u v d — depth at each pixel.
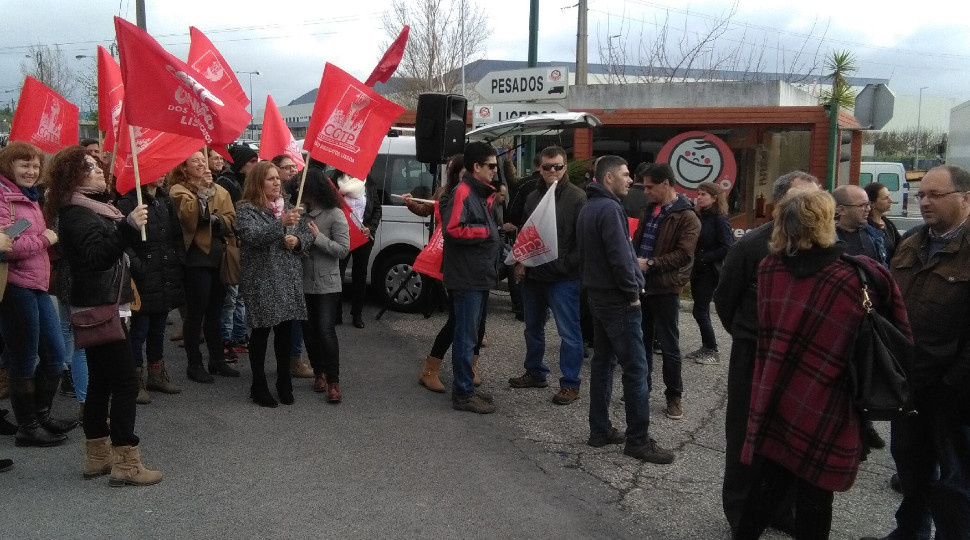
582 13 19.31
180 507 4.22
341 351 7.75
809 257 3.26
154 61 4.54
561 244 6.14
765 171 11.66
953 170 3.72
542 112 11.28
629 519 4.28
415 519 4.16
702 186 7.41
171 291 5.98
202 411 5.81
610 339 5.10
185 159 5.77
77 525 3.98
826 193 3.28
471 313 5.91
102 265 4.09
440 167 9.26
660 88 12.40
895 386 3.08
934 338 3.68
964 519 3.65
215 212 6.38
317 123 5.84
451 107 8.23
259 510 4.21
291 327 5.95
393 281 9.40
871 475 5.06
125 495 4.35
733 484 3.93
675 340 5.96
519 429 5.65
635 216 7.96
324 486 4.55
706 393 6.62
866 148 45.09
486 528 4.09
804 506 3.36
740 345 3.87
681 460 5.14
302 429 5.50
